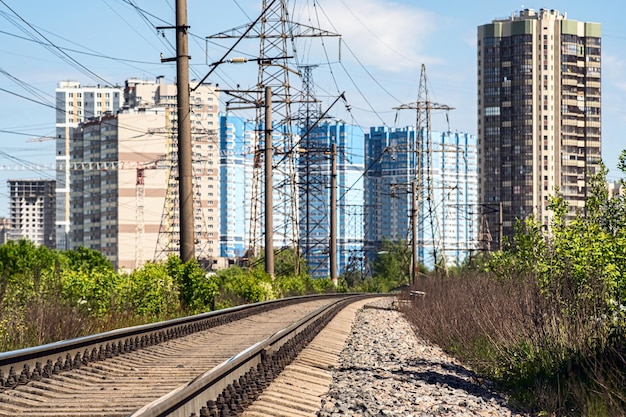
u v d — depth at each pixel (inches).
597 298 621.9
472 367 744.3
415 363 734.5
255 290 1878.7
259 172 2679.6
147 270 1155.9
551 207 789.2
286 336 697.0
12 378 426.3
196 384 351.9
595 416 467.2
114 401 390.0
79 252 1786.4
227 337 829.8
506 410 491.2
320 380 529.7
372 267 5935.0
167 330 763.4
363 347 865.5
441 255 2972.4
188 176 1210.6
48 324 708.0
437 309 1144.2
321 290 2930.6
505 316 772.6
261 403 398.3
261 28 2362.2
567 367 568.7
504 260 1143.0
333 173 3097.9
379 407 442.9
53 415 349.1
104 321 890.1
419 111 3139.8
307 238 3125.0
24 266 1402.6
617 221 676.7
